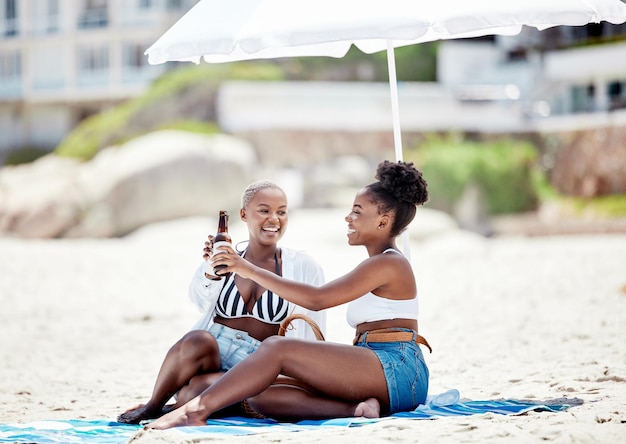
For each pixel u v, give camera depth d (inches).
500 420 207.9
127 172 1134.4
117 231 1125.7
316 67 1481.3
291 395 220.8
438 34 257.1
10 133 1704.0
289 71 1462.8
